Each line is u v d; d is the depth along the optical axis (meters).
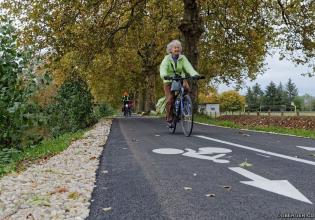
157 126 16.98
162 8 28.00
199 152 7.92
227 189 4.71
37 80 10.02
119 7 23.48
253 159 6.93
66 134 15.51
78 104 18.45
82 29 22.69
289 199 4.21
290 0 25.80
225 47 28.05
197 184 5.01
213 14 26.23
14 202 4.25
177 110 11.68
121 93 54.81
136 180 5.32
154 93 47.72
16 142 10.82
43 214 3.76
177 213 3.79
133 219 3.64
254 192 4.55
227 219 3.58
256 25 26.17
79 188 4.85
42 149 10.46
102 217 3.71
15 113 9.79
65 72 21.75
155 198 4.36
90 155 7.81
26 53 9.98
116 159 7.20
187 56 23.69
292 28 26.89
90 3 21.67
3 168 7.25
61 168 6.39
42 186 5.00
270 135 11.62
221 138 10.70
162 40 32.28
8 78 9.74
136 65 41.47
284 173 5.63
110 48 24.81
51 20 21.64
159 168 6.18
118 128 15.88
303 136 11.27
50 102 17.38
